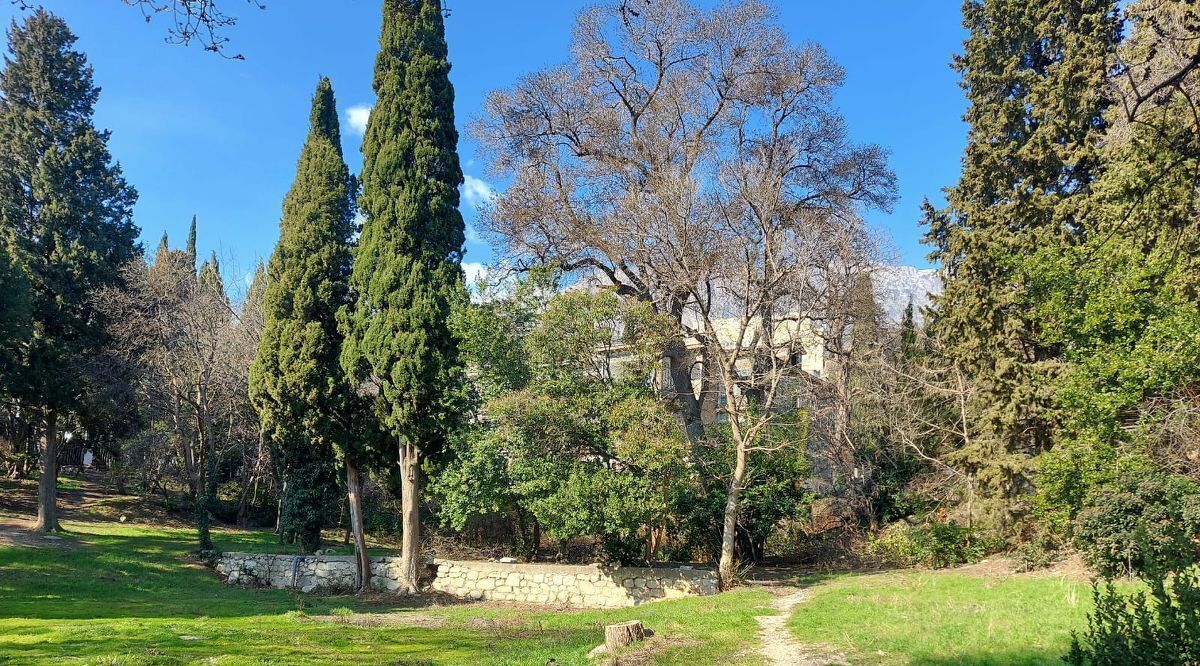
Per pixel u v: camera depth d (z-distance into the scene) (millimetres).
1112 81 11164
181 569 20484
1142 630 5105
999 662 7641
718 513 21500
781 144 25625
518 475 18359
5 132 24234
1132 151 10125
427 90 20203
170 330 26141
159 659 9625
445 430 19281
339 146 23266
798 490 23172
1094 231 13922
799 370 23969
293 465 23781
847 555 23453
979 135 21125
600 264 26016
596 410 18656
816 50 25406
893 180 26594
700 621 12453
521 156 27062
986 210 20078
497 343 19750
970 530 19703
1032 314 15273
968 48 21875
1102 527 12773
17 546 19859
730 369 20125
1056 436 16500
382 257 19422
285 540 23812
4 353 22719
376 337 19062
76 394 23938
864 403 25750
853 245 22812
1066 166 18484
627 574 18359
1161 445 13070
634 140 25844
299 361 19953
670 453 17266
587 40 26312
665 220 20484
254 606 16531
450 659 10359
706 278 21484
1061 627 9148
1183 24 9391
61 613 14062
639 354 19172
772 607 14375
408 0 20484
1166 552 5418
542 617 15484
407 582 19469
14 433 30203
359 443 20031
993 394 19141
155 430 30734
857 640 9523
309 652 10688
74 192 24688
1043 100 19000
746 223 20672
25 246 23734
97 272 24938
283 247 21094
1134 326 12766
